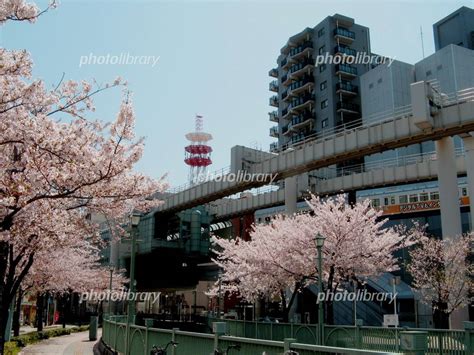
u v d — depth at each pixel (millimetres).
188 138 80562
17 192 9719
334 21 75875
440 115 31406
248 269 23625
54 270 30312
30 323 61031
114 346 17219
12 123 9148
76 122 11125
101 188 11555
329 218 22109
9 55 9773
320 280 16016
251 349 7777
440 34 78438
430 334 12664
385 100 66125
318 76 75125
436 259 30719
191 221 70062
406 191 48906
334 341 15000
